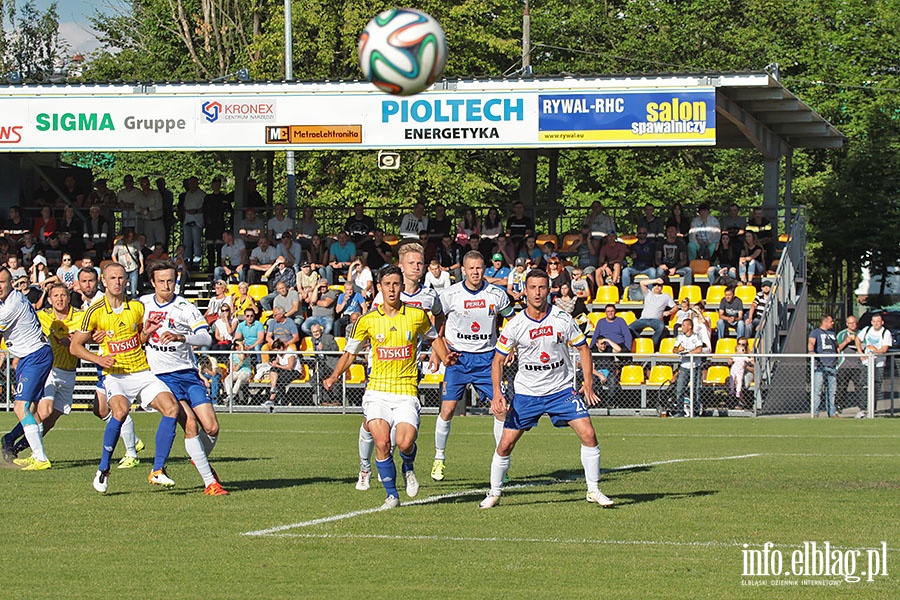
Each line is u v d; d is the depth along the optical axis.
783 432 39.03
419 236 58.53
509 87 50.47
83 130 51.91
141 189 60.84
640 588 15.05
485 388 25.97
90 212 58.91
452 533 18.66
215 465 28.25
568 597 14.58
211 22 109.94
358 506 21.34
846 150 96.06
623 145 50.03
